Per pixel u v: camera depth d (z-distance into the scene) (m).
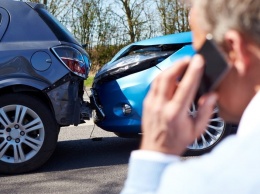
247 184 0.87
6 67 4.61
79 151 5.86
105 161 5.33
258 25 0.97
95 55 19.28
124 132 5.20
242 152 0.90
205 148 5.29
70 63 4.81
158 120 1.01
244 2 0.98
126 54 5.55
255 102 1.00
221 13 1.00
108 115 5.22
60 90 4.77
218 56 1.03
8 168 4.69
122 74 5.16
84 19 19.20
